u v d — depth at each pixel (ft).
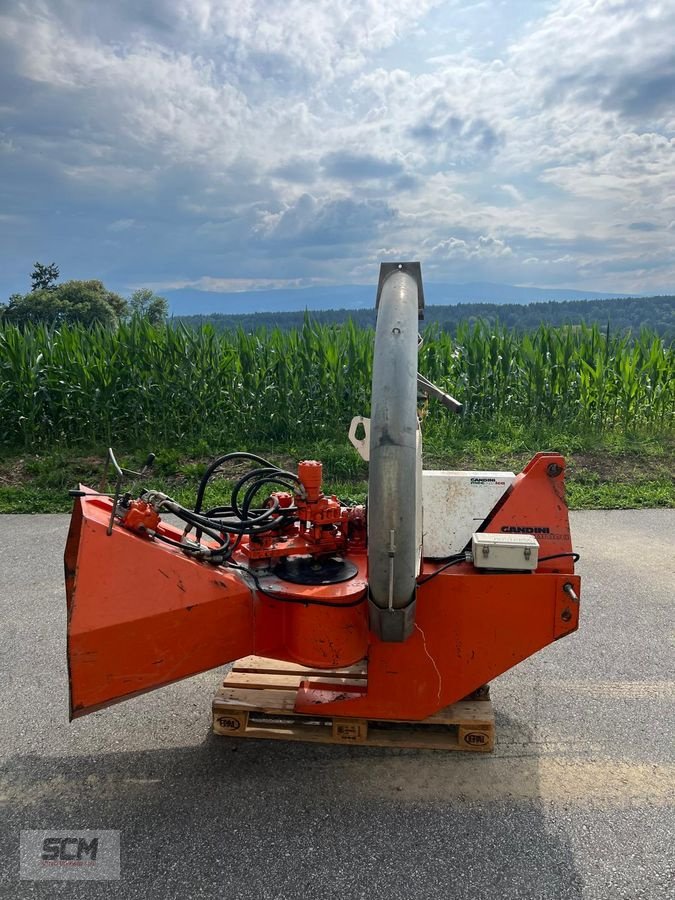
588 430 29.07
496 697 10.86
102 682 7.85
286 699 9.47
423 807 8.22
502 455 26.68
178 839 7.68
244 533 9.27
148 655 8.00
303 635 8.47
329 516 9.40
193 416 28.78
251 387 29.14
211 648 8.38
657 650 12.38
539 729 9.94
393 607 7.35
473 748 9.27
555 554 9.33
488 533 9.36
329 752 9.36
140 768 9.00
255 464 25.84
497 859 7.39
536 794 8.46
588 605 14.28
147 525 8.54
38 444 27.68
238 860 7.36
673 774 8.87
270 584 8.73
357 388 29.04
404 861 7.35
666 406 29.71
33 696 10.77
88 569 7.80
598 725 10.05
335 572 8.98
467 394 30.07
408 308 7.64
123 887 7.01
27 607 14.10
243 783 8.68
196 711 10.39
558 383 29.91
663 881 7.10
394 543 7.00
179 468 25.13
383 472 6.89
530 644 8.88
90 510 8.46
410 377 7.10
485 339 31.86
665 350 30.96
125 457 26.58
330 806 8.23
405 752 9.34
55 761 9.14
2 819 8.04
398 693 9.01
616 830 7.83
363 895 6.90
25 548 17.71
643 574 15.96
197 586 8.22
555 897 6.89
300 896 6.89
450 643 8.86
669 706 10.58
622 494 22.48
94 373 27.84
